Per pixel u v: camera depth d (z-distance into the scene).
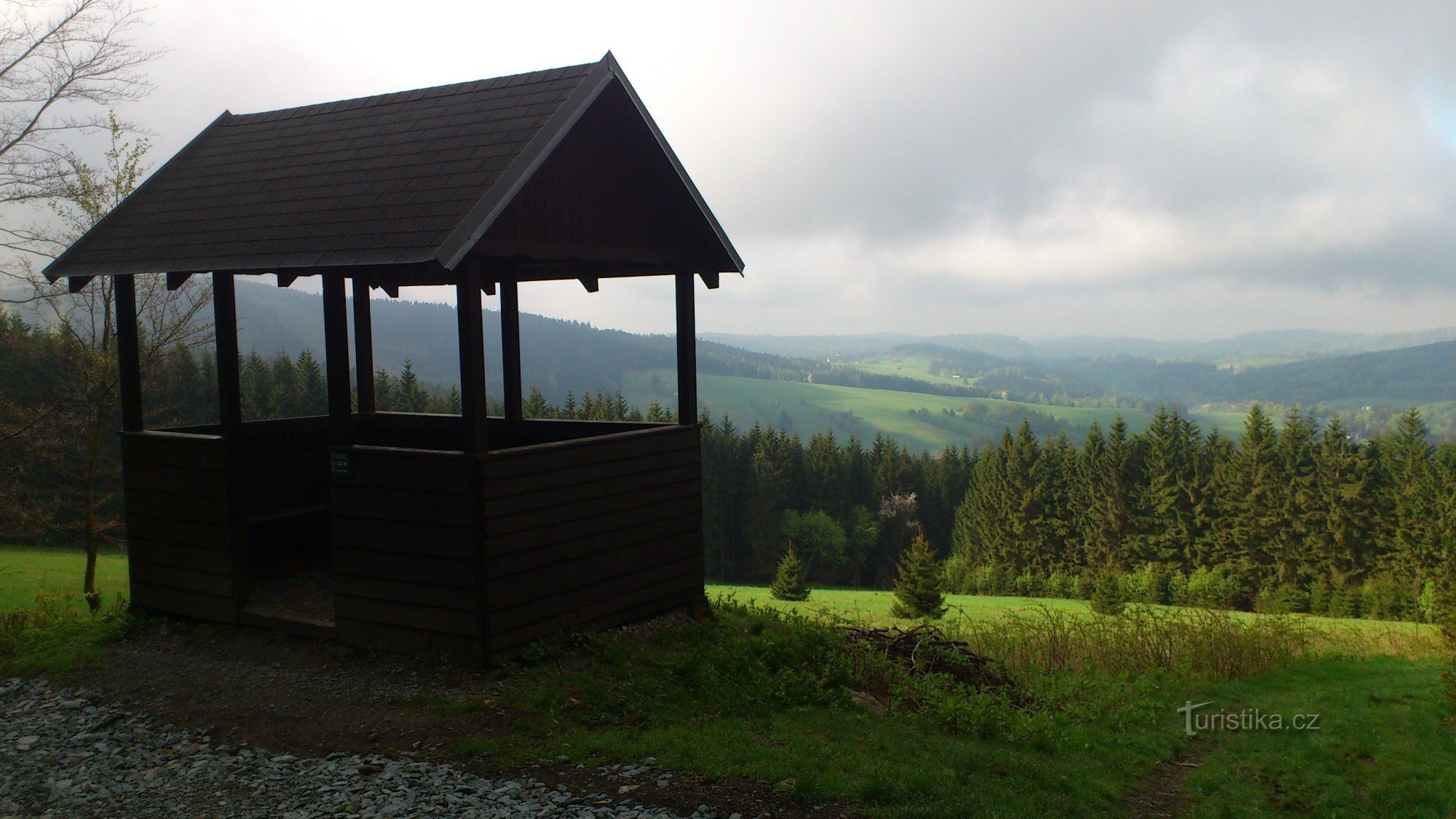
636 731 6.27
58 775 5.72
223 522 8.48
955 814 5.07
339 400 7.79
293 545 10.22
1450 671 10.71
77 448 20.34
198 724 6.52
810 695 7.58
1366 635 17.52
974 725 7.72
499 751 5.78
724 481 74.94
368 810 5.00
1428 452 57.47
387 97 9.66
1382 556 56.75
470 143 7.93
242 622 8.48
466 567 7.11
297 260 7.27
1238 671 12.84
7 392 20.25
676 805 5.03
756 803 5.09
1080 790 6.23
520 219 7.54
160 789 5.45
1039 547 69.75
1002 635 13.12
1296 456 60.72
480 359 7.09
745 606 10.99
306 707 6.70
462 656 7.17
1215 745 8.69
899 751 6.39
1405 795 7.07
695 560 9.52
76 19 15.71
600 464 8.27
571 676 7.20
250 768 5.72
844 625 10.55
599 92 8.04
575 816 4.88
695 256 9.64
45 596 16.34
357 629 7.73
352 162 8.58
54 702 7.16
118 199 16.67
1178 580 60.09
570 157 8.10
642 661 7.82
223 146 10.09
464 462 7.06
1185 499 65.06
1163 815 6.37
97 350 16.81
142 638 8.64
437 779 5.39
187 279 9.38
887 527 78.56
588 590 8.15
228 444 8.42
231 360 8.42
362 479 7.64
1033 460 70.75
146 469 9.04
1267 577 60.38
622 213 8.66
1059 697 9.74
